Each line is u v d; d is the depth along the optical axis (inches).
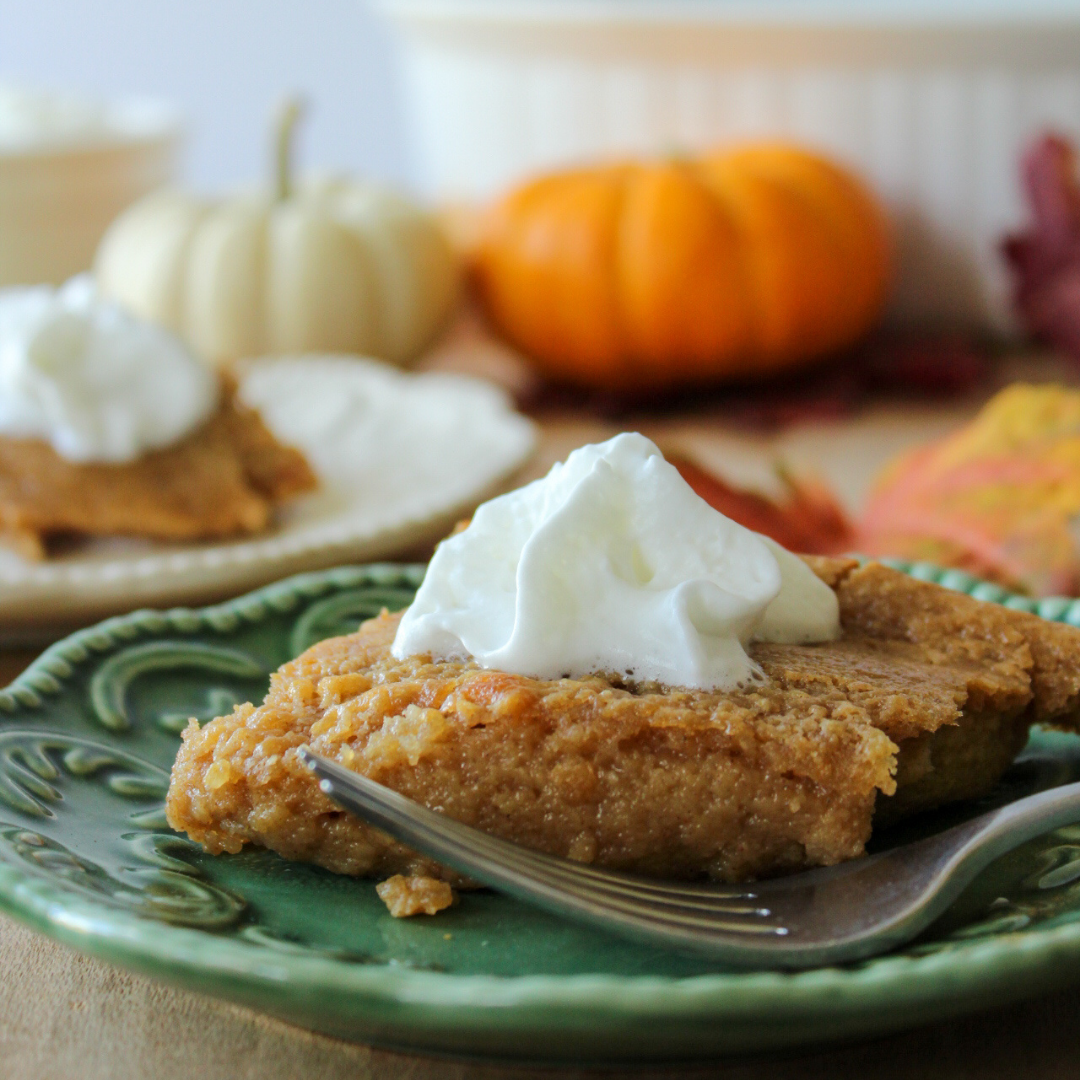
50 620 16.4
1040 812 11.8
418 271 21.6
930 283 22.1
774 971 10.4
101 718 14.0
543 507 13.0
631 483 12.7
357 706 12.2
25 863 10.7
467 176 22.9
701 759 11.8
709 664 12.2
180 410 17.8
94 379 17.6
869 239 21.0
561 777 11.8
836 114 21.8
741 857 11.9
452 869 11.8
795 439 20.2
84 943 9.5
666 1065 10.2
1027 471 16.3
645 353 20.9
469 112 22.6
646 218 20.7
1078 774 13.6
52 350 17.6
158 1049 10.8
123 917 9.6
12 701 13.6
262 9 26.6
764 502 16.6
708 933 10.6
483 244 21.5
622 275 20.7
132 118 23.5
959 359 21.2
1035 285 21.0
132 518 17.5
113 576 16.3
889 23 21.1
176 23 26.8
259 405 19.5
